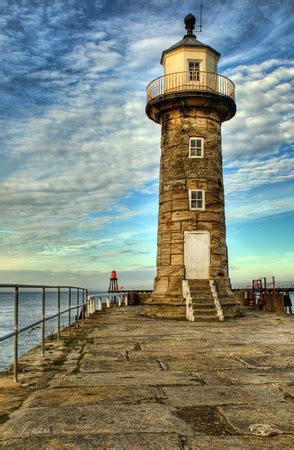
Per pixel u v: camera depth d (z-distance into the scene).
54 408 4.75
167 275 17.86
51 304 77.31
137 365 7.26
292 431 4.05
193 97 18.25
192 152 18.55
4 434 3.97
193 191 18.14
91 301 19.53
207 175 18.38
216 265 17.83
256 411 4.65
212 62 19.53
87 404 4.91
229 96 19.03
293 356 8.05
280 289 29.61
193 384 5.89
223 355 8.20
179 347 9.24
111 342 10.08
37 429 4.09
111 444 3.74
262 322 15.33
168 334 11.63
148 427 4.16
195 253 17.83
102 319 16.61
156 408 4.76
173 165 18.61
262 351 8.61
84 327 13.57
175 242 17.94
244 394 5.34
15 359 6.11
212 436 3.93
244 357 7.96
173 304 16.88
